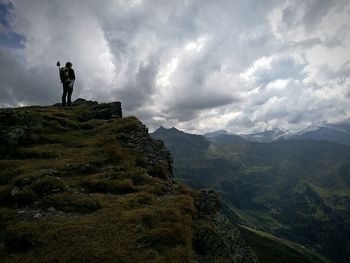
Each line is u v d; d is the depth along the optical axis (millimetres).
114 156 25797
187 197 19828
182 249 14422
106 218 16250
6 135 28609
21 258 13117
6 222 16047
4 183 20984
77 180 21422
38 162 24328
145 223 16219
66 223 15602
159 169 25750
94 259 12867
